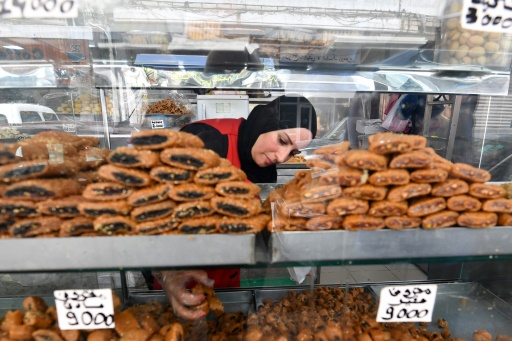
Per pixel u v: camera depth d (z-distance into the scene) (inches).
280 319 41.2
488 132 59.7
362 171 30.5
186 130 46.3
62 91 58.0
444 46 52.9
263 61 53.4
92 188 28.4
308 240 30.5
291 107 44.3
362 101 53.2
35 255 28.3
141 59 54.0
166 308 41.6
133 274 45.7
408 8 52.9
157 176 29.0
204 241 29.5
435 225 31.0
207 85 54.5
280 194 35.9
